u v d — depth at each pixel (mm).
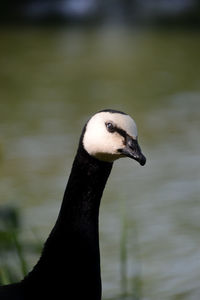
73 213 5895
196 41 37125
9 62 31625
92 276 5875
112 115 5723
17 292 5840
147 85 26516
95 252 5902
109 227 12867
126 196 14484
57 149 18047
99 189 5898
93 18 44906
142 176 15797
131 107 22969
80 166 5859
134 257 11570
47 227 12688
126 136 5688
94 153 5758
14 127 20312
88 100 24047
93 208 5910
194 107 22703
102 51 34406
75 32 41156
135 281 10328
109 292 10242
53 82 27266
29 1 45656
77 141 18766
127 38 38906
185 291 10422
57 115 21797
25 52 34125
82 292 5852
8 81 27750
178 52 33906
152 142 18719
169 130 19906
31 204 14094
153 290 10445
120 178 15703
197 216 13219
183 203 13977
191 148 17984
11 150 17953
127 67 30188
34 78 28141
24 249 7754
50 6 45594
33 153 17672
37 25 43469
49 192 14875
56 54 33438
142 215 13359
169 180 15430
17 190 15016
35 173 16156
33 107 23047
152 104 23359
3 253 7434
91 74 28766
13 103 23766
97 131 5711
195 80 27078
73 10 45500
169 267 11188
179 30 41250
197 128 20000
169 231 12562
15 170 16391
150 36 39625
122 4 45656
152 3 45750
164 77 27953
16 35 40031
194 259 11445
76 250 5855
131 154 5637
